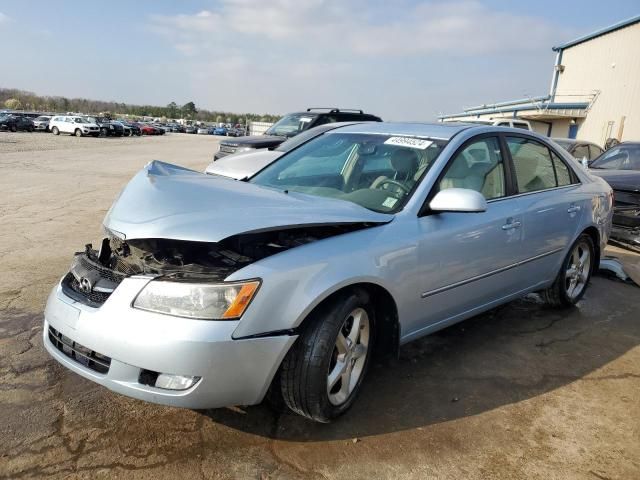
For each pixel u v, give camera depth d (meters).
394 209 3.13
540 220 3.99
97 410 2.84
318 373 2.56
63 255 5.79
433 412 2.98
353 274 2.67
